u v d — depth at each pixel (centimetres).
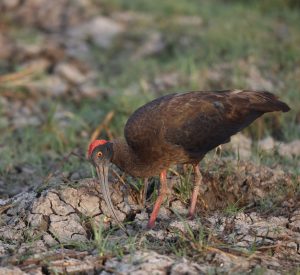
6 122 1647
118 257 926
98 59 2055
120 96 1688
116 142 1089
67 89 1859
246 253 946
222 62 1873
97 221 1060
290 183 1169
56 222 1045
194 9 2375
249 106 1105
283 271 912
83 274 909
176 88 1736
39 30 2281
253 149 1395
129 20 2334
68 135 1545
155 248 966
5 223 1074
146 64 1933
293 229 1046
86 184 1117
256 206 1134
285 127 1532
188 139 1064
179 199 1127
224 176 1175
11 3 2406
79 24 2311
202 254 937
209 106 1083
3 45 2116
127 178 1160
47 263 920
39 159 1423
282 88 1708
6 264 921
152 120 1062
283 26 2208
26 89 1841
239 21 2205
